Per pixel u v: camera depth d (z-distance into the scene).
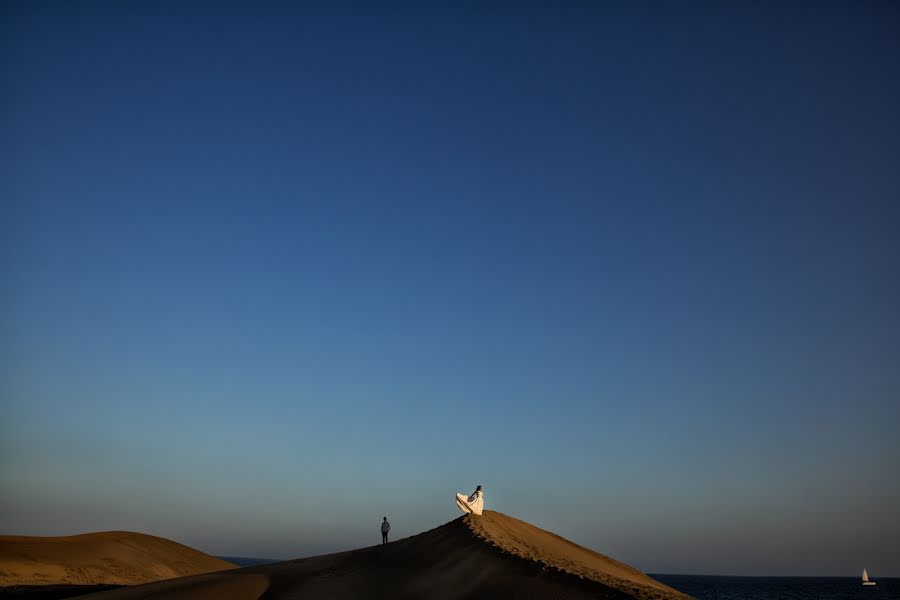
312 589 27.67
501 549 29.31
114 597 28.48
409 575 28.00
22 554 44.25
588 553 41.34
